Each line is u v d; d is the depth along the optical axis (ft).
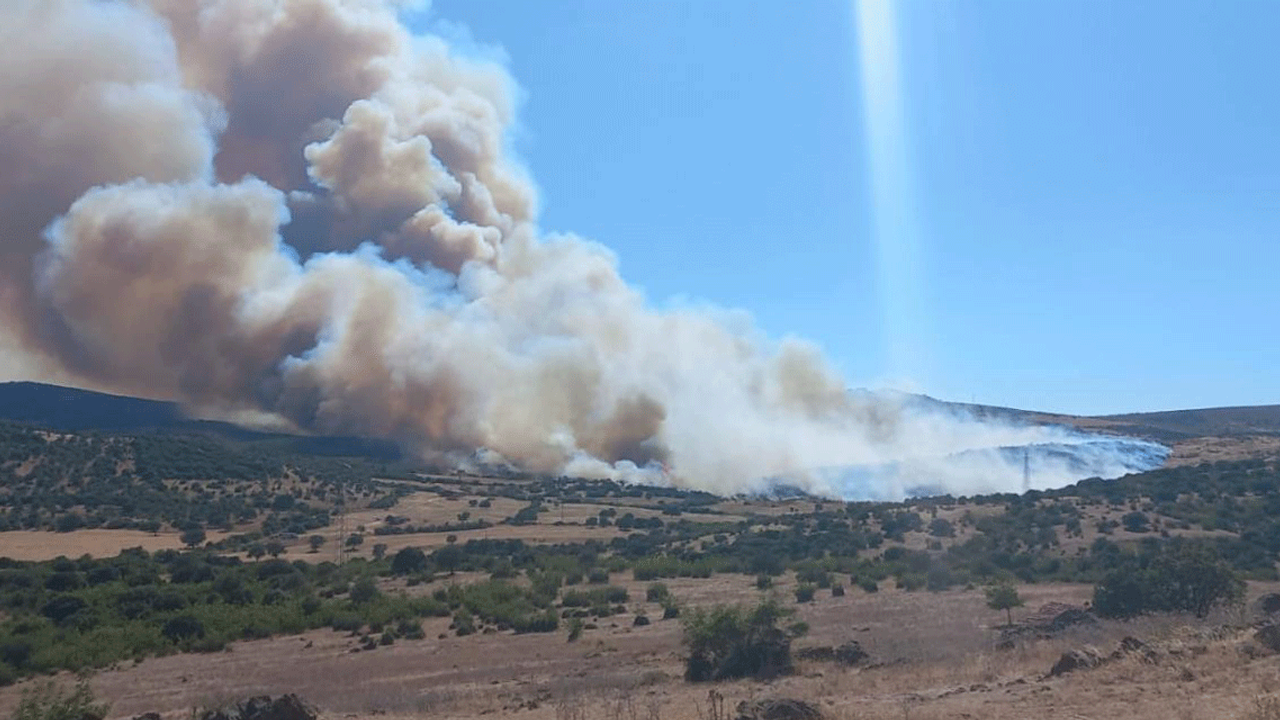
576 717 60.90
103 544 238.89
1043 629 95.35
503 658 119.65
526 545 249.55
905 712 50.31
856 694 62.18
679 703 66.39
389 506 318.65
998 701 53.93
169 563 214.28
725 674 84.53
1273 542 179.52
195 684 111.14
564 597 177.37
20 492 277.23
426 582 198.49
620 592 175.83
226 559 221.05
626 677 88.48
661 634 131.13
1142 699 50.60
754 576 199.82
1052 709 50.24
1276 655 59.67
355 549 250.16
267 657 135.64
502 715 67.51
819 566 197.77
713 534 264.11
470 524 292.81
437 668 114.01
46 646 136.56
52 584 185.16
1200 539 182.80
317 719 63.93
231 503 295.89
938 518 235.81
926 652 84.38
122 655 138.92
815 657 87.71
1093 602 109.81
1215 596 102.53
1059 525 207.10
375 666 119.24
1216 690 50.93
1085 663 62.39
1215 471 247.91
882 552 211.61
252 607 167.73
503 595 177.47
